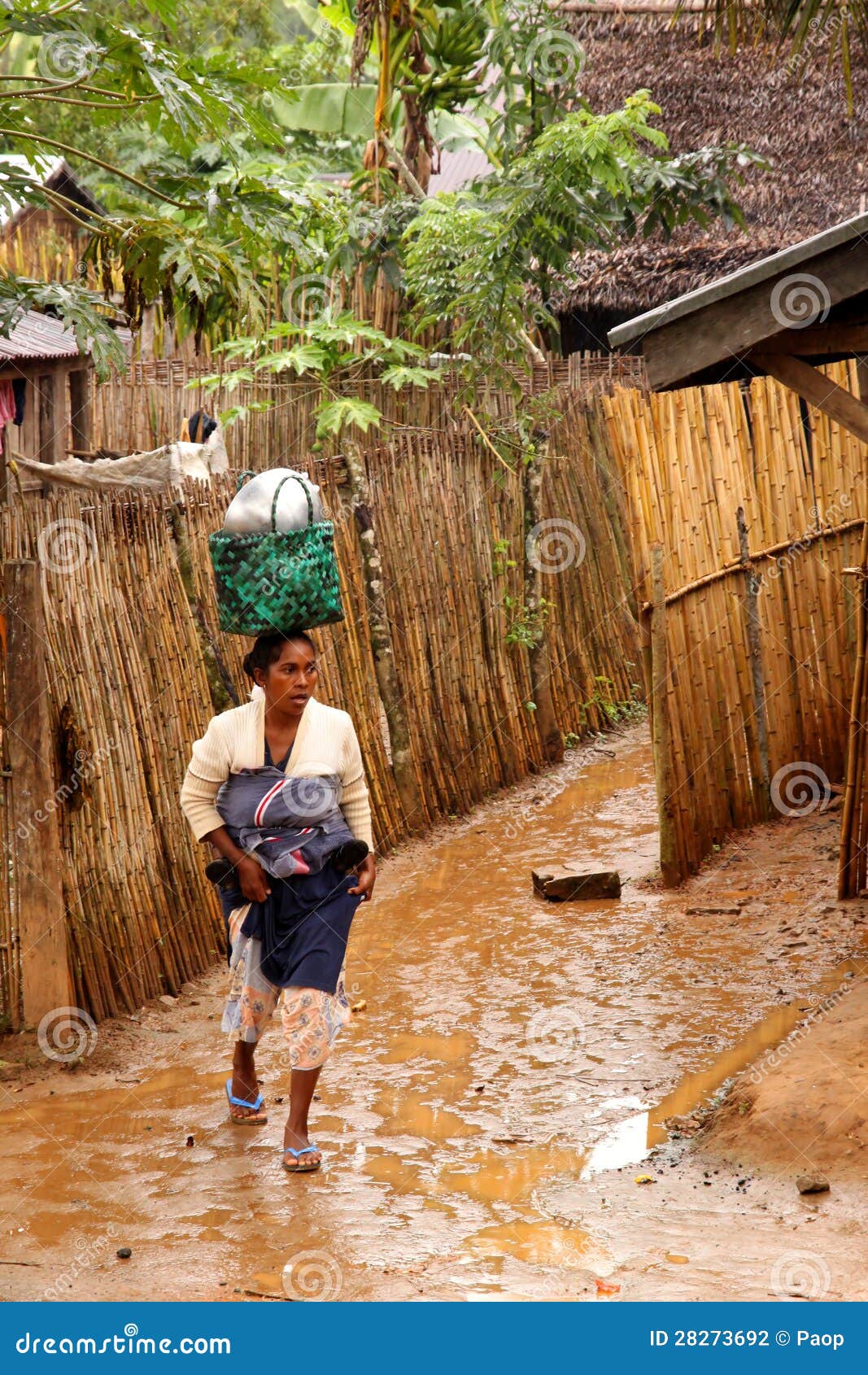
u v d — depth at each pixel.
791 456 8.20
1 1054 5.14
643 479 7.01
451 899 7.17
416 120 11.61
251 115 5.80
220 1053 5.31
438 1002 5.70
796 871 7.04
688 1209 3.82
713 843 7.50
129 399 11.54
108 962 5.59
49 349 11.41
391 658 8.16
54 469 9.75
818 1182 3.83
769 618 7.93
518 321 9.93
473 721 9.04
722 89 13.73
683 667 7.18
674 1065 4.86
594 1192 3.97
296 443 10.09
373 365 10.10
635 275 13.59
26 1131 4.59
